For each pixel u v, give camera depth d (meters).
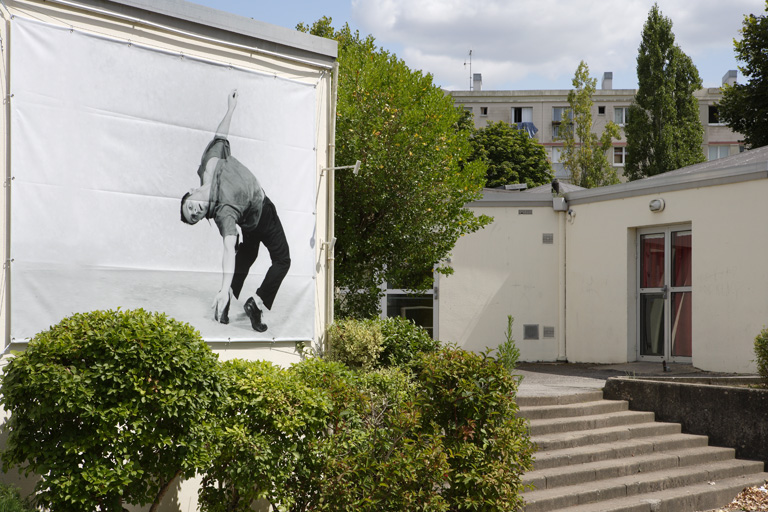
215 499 6.09
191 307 7.24
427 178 11.66
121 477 5.05
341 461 6.11
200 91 7.36
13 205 6.12
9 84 6.14
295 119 8.15
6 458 5.20
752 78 27.95
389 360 9.38
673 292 14.55
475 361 6.84
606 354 15.65
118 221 6.75
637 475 9.00
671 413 10.63
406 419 6.36
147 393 5.13
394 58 13.02
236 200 7.62
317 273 8.42
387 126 11.28
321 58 8.41
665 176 14.62
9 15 6.16
